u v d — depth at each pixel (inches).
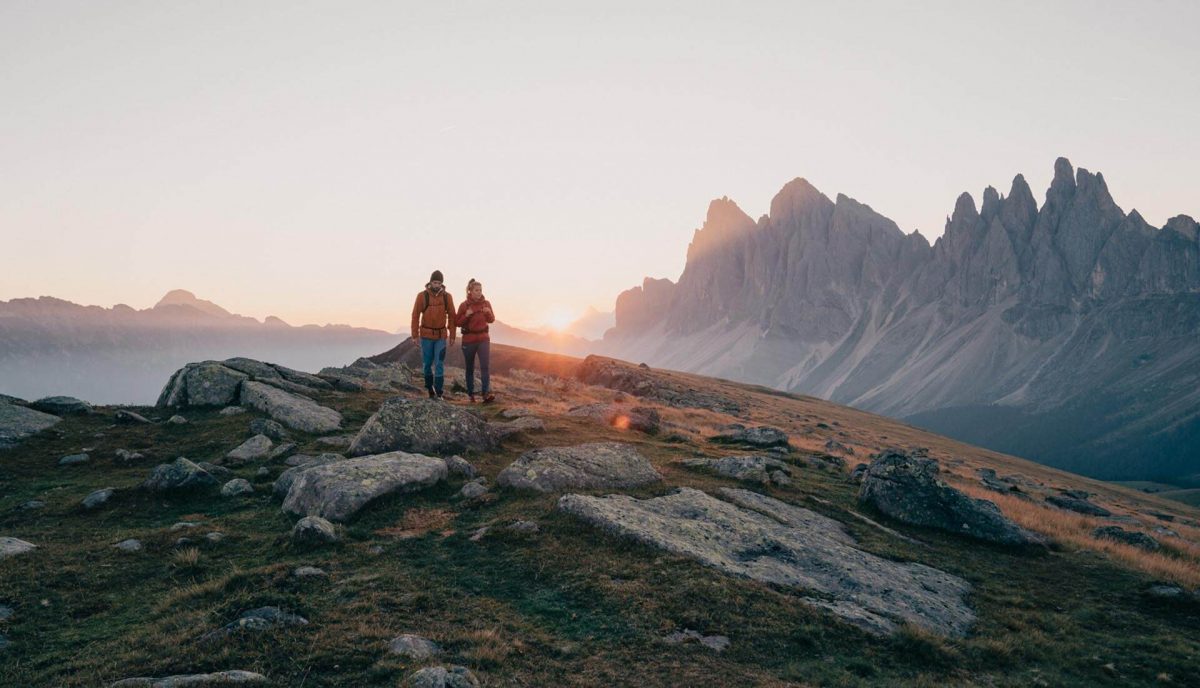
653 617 367.2
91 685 265.3
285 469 668.7
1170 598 529.0
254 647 300.4
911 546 624.1
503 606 376.8
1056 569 613.9
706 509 576.1
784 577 461.1
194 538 478.3
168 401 964.0
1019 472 3262.8
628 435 979.9
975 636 429.7
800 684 316.2
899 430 4785.9
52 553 446.0
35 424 783.7
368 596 374.6
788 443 1226.6
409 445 686.5
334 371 1445.6
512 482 593.3
